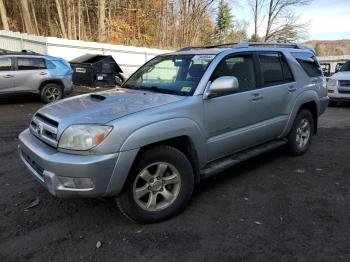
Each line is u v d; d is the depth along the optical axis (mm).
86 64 15984
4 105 11672
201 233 3523
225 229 3594
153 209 3682
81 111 3611
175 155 3727
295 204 4156
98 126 3268
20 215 3922
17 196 4398
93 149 3227
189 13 39500
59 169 3229
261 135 4984
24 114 10133
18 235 3516
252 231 3551
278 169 5367
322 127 8797
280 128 5359
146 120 3477
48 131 3564
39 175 3549
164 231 3566
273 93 5074
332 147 6684
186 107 3840
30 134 4012
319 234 3488
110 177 3279
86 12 32469
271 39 47219
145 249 3262
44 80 11938
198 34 41500
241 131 4590
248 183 4801
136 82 4918
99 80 16172
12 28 28625
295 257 3123
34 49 18406
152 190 3662
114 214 3922
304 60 6039
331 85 12242
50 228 3646
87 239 3436
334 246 3281
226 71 4453
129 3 34156
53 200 4273
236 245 3311
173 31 37656
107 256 3164
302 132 5992
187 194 3873
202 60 4461
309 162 5715
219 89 3996
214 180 4914
